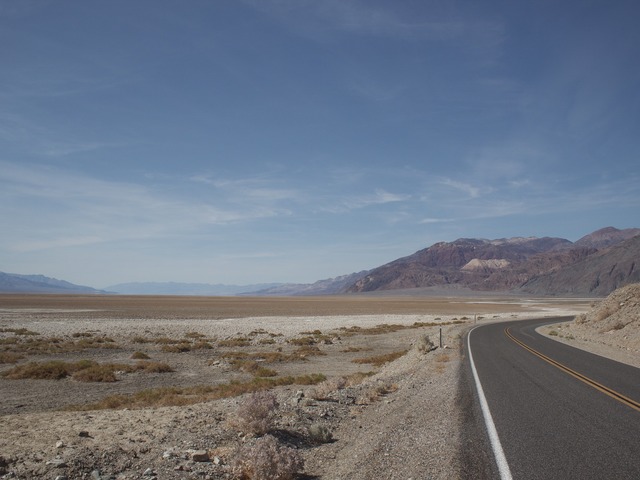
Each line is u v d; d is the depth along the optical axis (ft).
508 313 305.12
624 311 116.47
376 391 43.32
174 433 28.63
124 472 21.68
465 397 38.75
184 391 52.44
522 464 21.72
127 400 45.24
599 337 106.73
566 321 199.52
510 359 67.92
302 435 29.07
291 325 173.06
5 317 179.93
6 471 21.17
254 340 122.01
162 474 21.26
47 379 61.46
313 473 22.06
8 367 71.31
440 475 20.24
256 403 29.58
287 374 70.18
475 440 25.66
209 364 79.05
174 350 97.35
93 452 24.17
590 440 25.77
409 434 27.32
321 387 44.47
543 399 37.78
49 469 21.45
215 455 24.43
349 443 26.86
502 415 31.91
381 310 324.60
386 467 21.67
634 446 24.67
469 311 332.39
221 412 35.09
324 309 323.16
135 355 85.61
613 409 33.94
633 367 58.85
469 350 82.02
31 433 28.81
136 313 227.40
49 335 120.47
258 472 20.63
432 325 182.80
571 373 53.16
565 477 20.16
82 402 47.55
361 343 118.83
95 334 126.00
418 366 65.21
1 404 45.44
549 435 26.76
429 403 37.01
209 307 318.65
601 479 19.99
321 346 111.65
